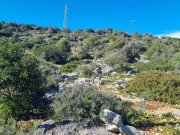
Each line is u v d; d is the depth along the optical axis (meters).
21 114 13.60
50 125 12.34
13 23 91.62
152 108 18.00
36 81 14.57
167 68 41.88
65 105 13.33
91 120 13.03
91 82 25.92
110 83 25.83
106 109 13.26
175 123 14.73
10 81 13.87
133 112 14.50
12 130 11.63
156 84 22.14
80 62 46.38
